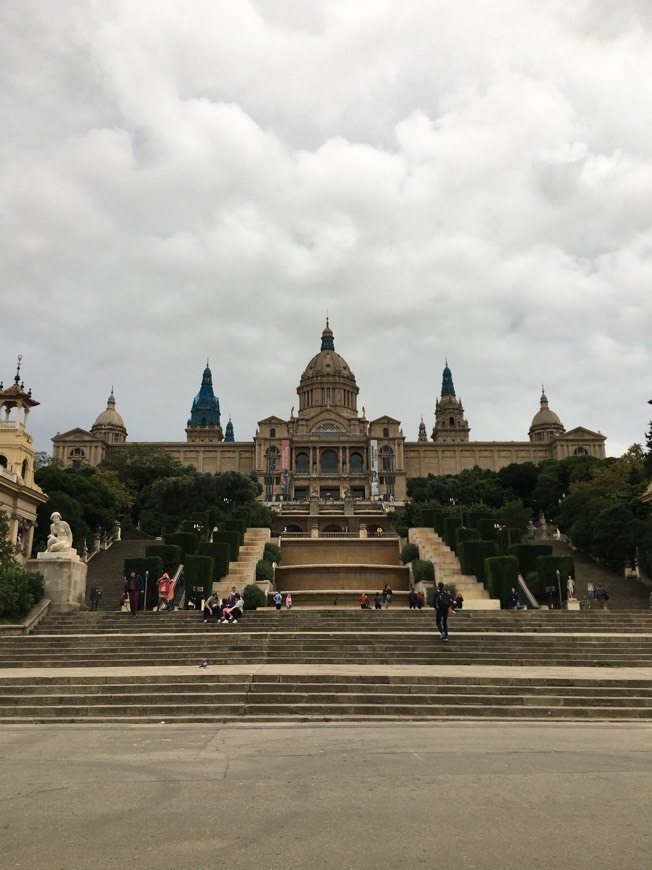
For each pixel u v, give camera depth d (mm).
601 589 47156
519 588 48062
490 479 147500
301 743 14234
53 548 36938
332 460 169250
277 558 63094
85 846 7805
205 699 18953
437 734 15359
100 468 139375
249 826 8469
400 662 25562
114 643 27453
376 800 9570
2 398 66062
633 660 25688
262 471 163125
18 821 8750
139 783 10688
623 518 61281
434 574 55094
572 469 131625
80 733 15898
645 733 15578
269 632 29891
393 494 163875
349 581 59062
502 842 7836
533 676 20969
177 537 54156
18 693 19594
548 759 12328
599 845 7715
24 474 65250
